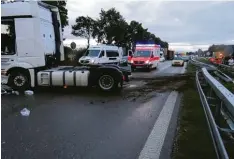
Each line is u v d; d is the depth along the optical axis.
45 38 11.30
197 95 10.28
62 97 10.10
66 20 46.72
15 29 10.80
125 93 11.03
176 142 5.07
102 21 69.56
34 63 10.98
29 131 5.80
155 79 16.52
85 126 6.17
